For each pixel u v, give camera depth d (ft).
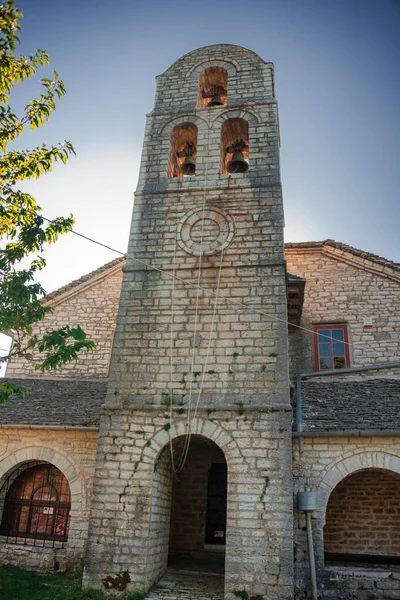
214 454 47.85
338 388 42.83
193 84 47.42
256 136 43.19
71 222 30.17
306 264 56.80
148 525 31.83
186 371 35.37
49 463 41.73
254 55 47.44
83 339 28.58
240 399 33.86
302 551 32.27
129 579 30.68
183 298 37.86
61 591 31.45
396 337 51.31
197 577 35.55
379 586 31.37
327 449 34.53
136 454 33.60
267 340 35.32
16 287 27.45
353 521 40.45
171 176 45.01
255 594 29.17
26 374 54.39
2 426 40.45
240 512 31.01
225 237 39.42
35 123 30.19
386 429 33.60
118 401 35.09
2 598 30.09
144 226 41.22
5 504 41.60
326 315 53.88
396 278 53.67
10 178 29.96
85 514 37.93
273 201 40.04
